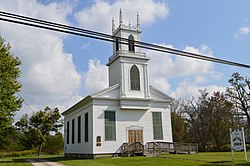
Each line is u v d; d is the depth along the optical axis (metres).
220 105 55.53
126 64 37.44
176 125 66.75
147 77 38.06
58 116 67.62
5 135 34.81
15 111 28.88
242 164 20.27
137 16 40.91
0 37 29.06
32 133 63.59
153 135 36.62
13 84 28.67
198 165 20.73
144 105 36.59
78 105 39.97
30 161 35.41
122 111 35.78
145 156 31.62
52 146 69.38
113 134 34.53
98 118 34.38
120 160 27.59
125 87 36.44
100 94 35.03
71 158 37.78
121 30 39.47
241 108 53.88
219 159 24.83
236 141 23.69
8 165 26.61
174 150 34.50
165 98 38.69
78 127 40.59
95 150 33.25
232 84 54.88
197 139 61.16
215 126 55.44
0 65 27.80
